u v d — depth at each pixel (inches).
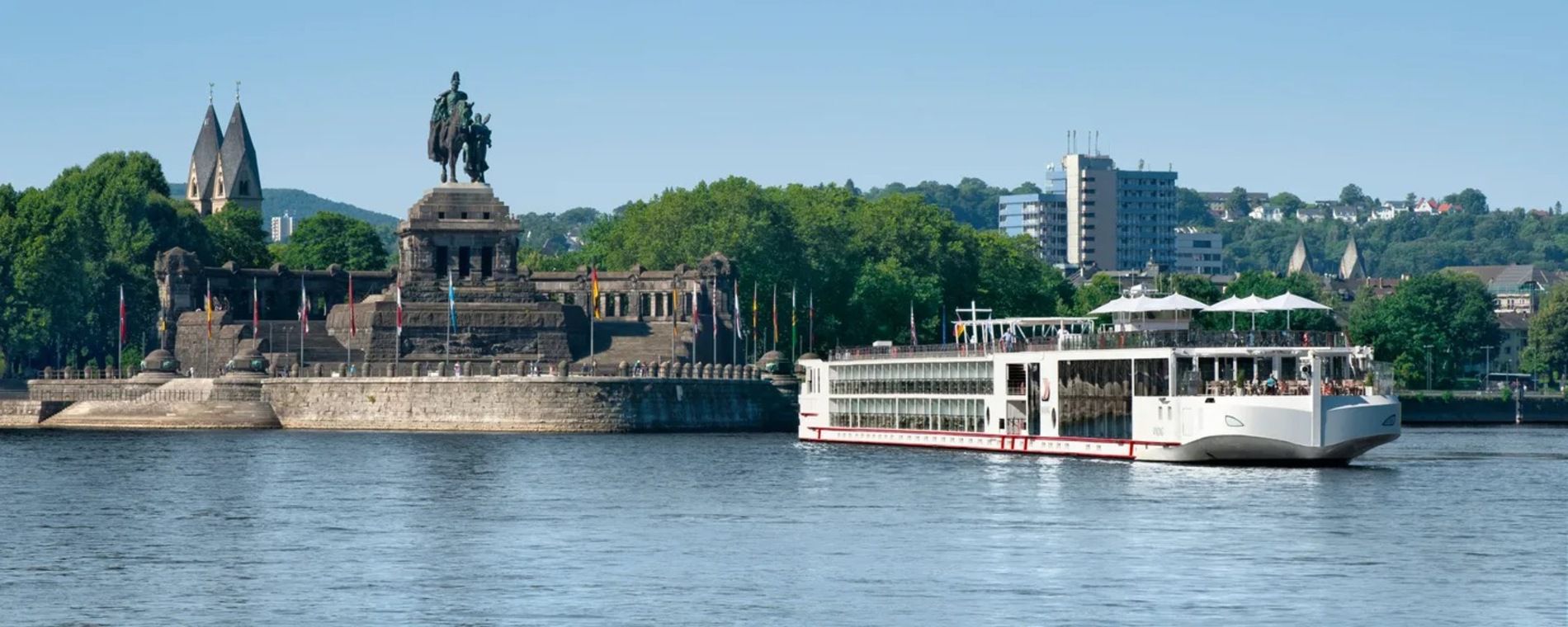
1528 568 5147.6
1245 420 7337.6
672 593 4805.6
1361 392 7377.0
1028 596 4761.3
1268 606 4645.7
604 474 7716.5
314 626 4448.8
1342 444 7293.3
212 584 4953.3
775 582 4963.1
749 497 6771.7
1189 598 4736.7
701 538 5708.7
